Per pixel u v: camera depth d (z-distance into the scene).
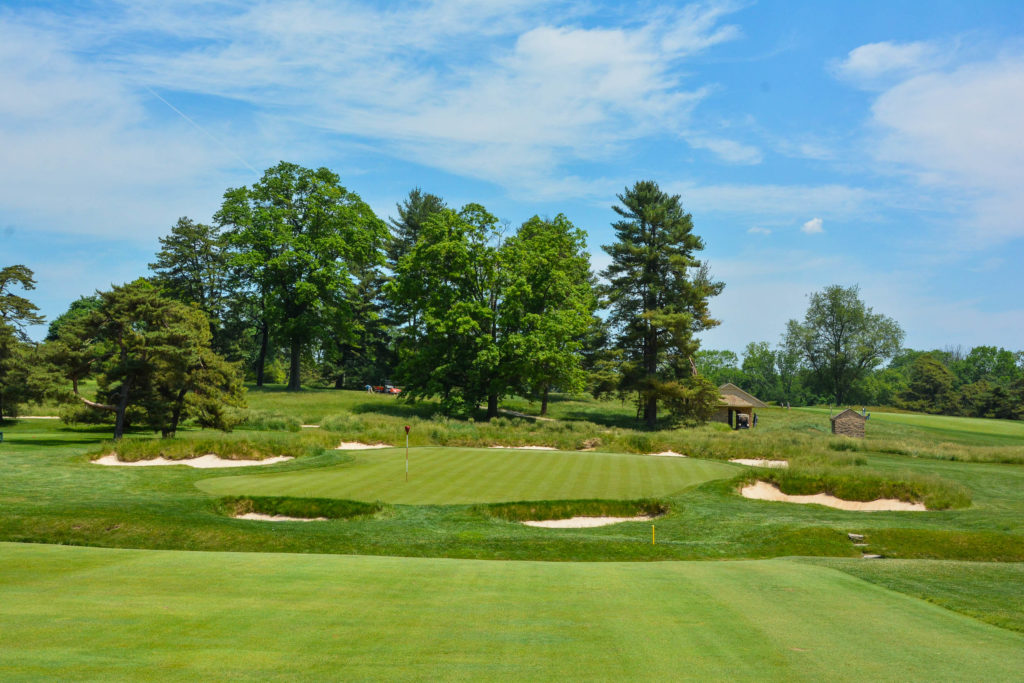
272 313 56.00
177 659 6.23
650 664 6.52
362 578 10.24
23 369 33.50
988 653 7.23
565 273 54.81
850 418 55.06
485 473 24.42
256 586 9.50
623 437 36.78
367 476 23.44
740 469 26.78
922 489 21.91
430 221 53.84
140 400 33.81
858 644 7.43
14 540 14.68
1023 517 19.52
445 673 6.09
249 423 43.28
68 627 7.20
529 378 51.41
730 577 11.08
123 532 15.20
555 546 15.57
